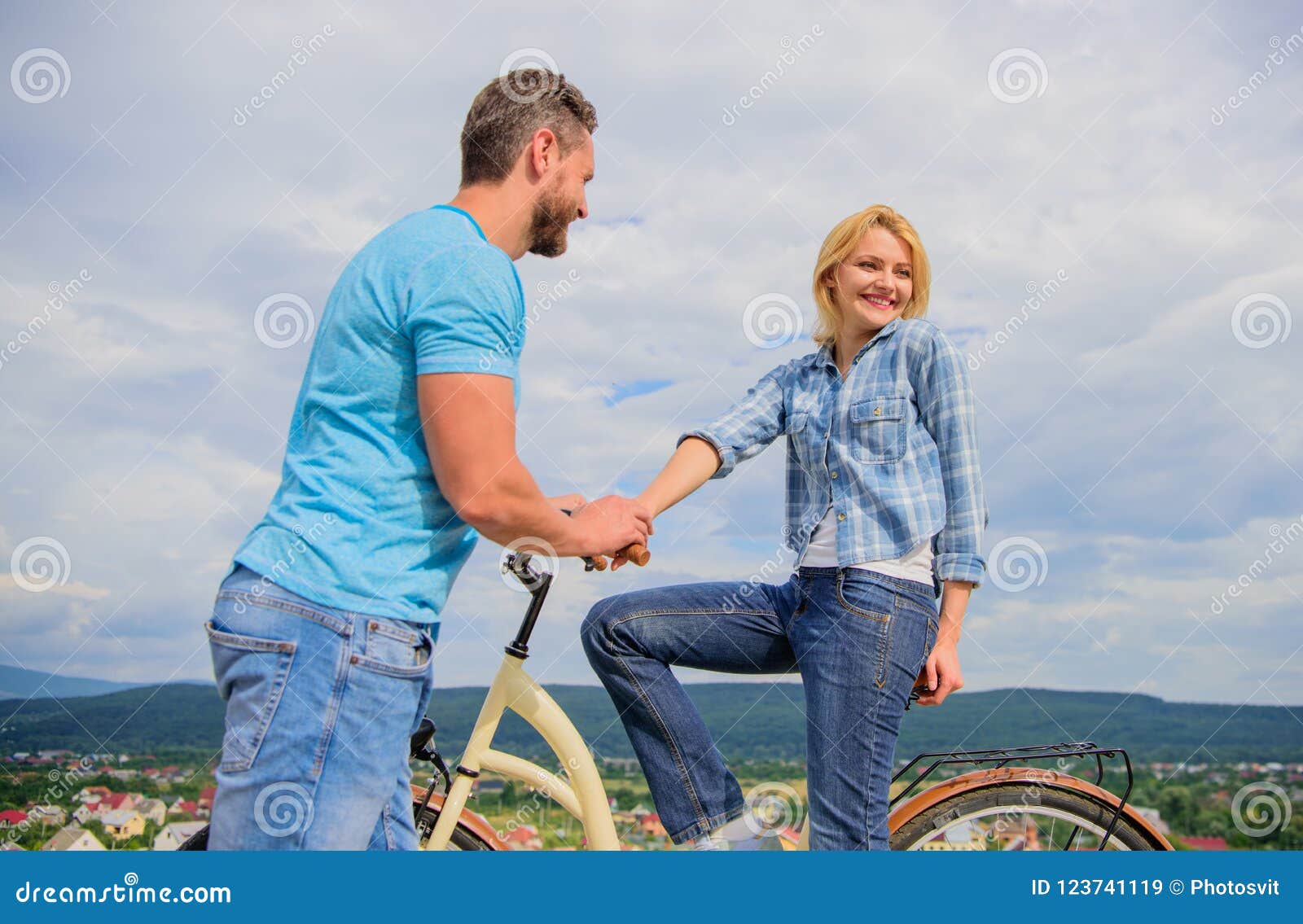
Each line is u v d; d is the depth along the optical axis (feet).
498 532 4.39
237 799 4.03
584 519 4.96
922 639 5.53
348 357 4.33
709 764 5.73
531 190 4.94
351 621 4.11
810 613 5.64
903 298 6.08
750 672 6.02
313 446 4.38
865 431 5.73
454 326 4.17
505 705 5.54
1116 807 6.09
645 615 5.73
